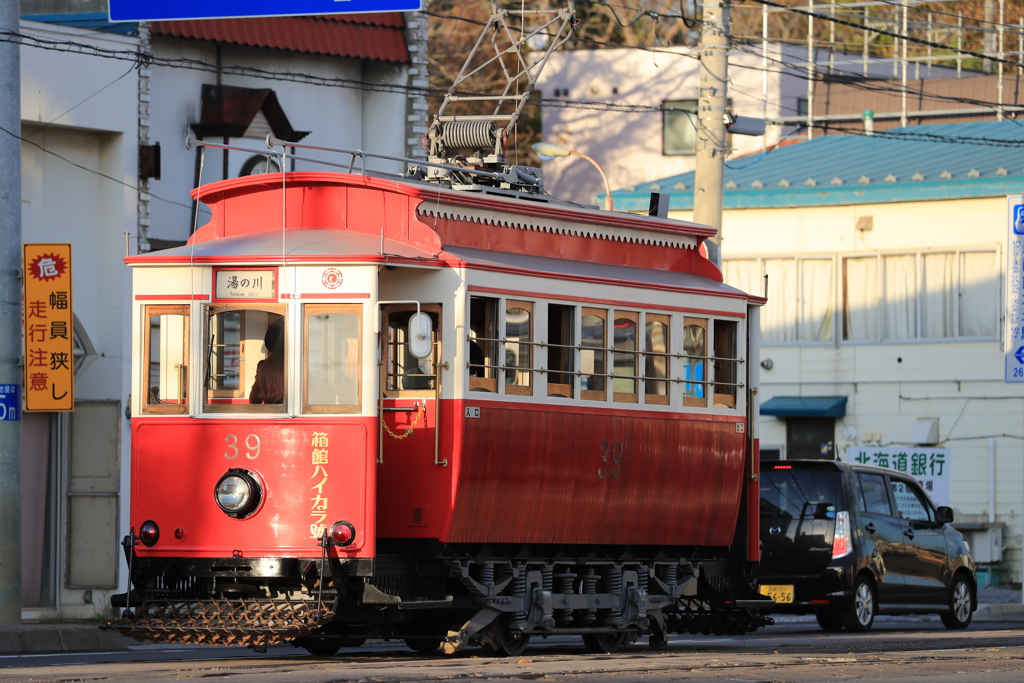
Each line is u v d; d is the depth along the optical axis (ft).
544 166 583.17
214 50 295.48
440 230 157.58
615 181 574.97
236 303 149.89
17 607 191.52
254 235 158.40
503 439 156.35
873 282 380.37
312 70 313.12
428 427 152.87
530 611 163.53
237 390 149.69
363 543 144.87
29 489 258.37
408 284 154.51
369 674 131.23
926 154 406.41
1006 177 366.02
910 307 376.68
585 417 166.50
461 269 152.35
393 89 324.19
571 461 165.07
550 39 208.95
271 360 148.97
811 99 481.05
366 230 158.10
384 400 153.79
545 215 169.68
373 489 145.59
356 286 147.43
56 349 224.74
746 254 390.01
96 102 262.47
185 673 132.36
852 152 422.82
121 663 151.53
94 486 263.29
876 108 512.22
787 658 158.81
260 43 298.56
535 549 165.58
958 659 158.51
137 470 151.53
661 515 178.29
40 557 259.39
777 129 532.73
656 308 176.45
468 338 152.66
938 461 370.73
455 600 157.28
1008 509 364.17
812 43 473.67
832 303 383.65
